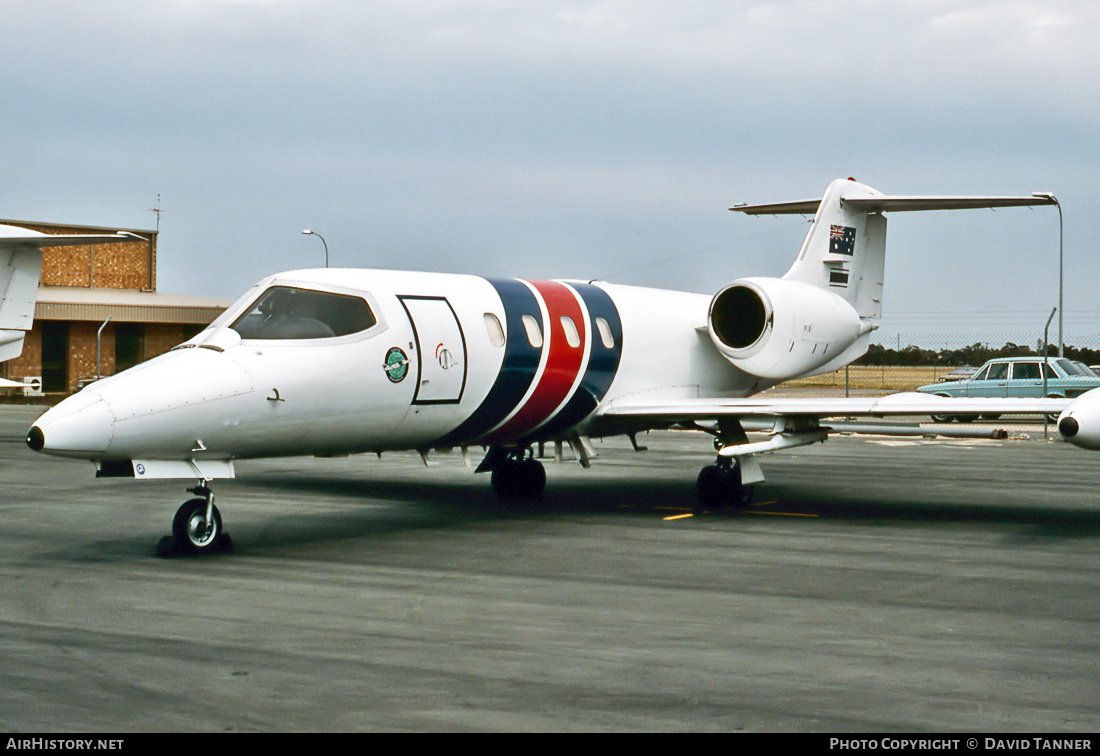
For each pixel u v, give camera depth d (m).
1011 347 78.00
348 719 9.61
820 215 29.95
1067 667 11.38
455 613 13.86
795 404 23.59
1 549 18.80
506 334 22.66
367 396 19.91
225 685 10.61
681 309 27.98
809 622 13.44
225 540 18.67
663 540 20.08
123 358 95.38
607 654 11.83
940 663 11.52
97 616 13.59
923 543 19.86
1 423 59.03
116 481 30.19
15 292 41.84
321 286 19.94
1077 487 29.89
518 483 26.45
